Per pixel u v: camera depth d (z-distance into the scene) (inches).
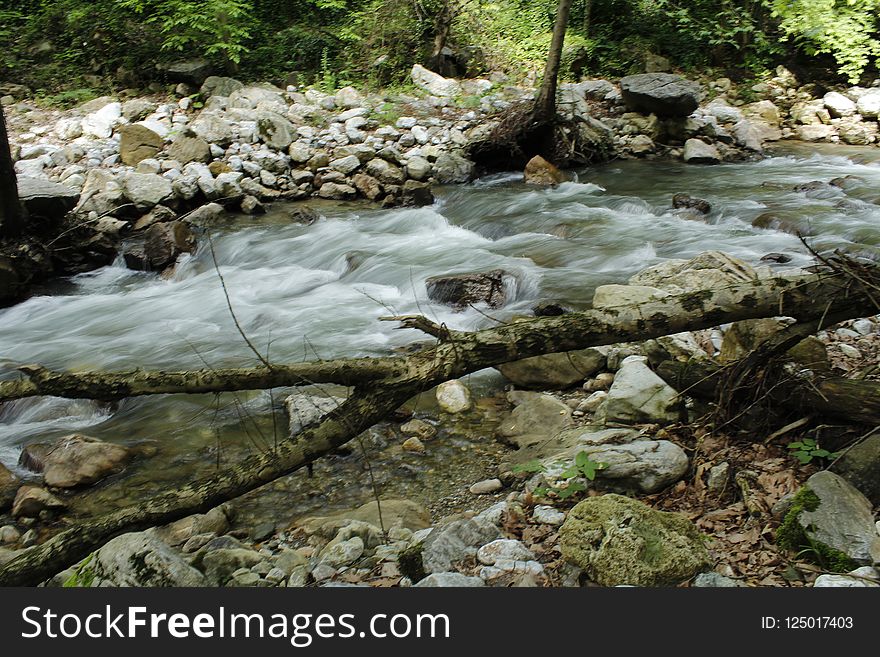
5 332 295.7
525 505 150.2
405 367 133.5
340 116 507.2
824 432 149.1
